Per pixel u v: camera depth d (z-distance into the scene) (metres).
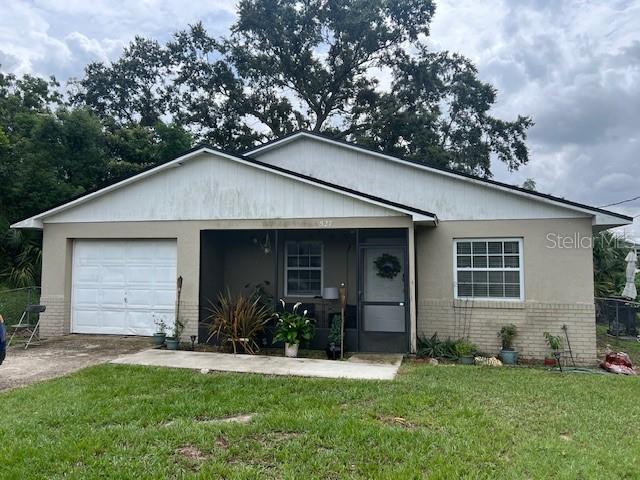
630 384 7.48
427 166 11.02
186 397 6.16
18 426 5.02
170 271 11.08
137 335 11.12
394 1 26.52
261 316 10.05
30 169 17.39
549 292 9.99
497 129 27.72
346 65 27.59
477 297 10.51
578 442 4.83
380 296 11.82
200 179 10.87
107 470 4.05
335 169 12.27
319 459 4.30
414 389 6.64
